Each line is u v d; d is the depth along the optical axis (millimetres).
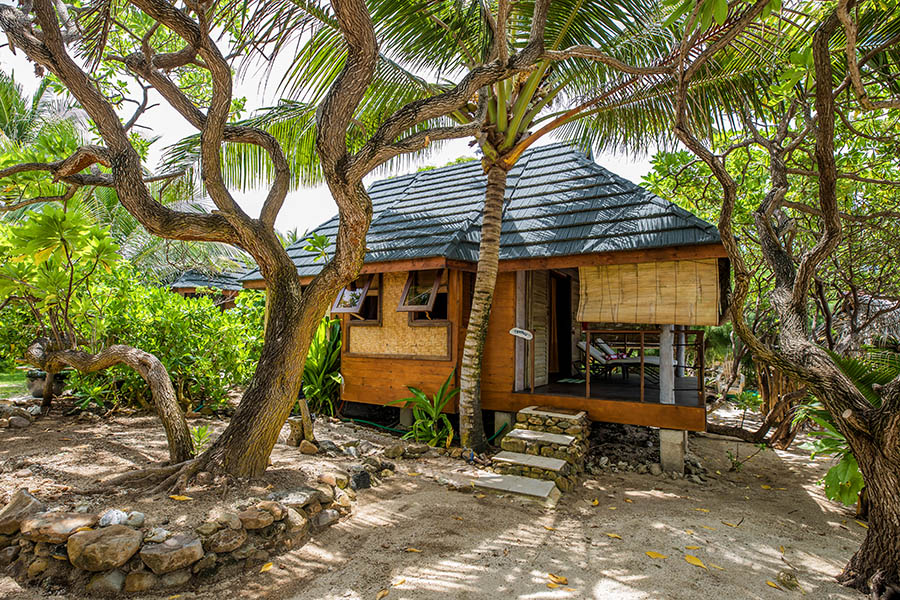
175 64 4953
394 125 4336
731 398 12438
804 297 4281
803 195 7660
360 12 3945
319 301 4641
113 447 5438
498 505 5043
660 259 6266
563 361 10641
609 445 7496
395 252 7945
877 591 3254
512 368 7617
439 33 6516
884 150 6738
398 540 4121
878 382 4512
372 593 3289
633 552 3984
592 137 8172
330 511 4438
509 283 7730
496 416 7781
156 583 3180
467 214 8594
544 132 6852
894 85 5355
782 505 5402
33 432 5938
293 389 4672
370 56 4164
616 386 8352
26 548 3334
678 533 4414
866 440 3469
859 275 8344
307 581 3439
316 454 5895
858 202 7941
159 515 3646
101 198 13969
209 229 4621
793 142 5402
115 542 3186
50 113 16344
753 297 9789
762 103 6656
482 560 3797
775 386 8938
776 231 6074
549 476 5645
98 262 5852
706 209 9383
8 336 7371
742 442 8625
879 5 4098
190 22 4121
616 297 6730
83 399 7262
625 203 7289
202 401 8312
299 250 10539
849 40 3102
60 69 4102
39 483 4105
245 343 9047
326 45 6336
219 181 4578
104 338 7234
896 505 3305
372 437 7551
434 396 7691
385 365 8312
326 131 4176
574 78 6879
